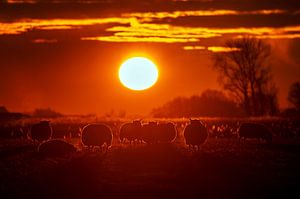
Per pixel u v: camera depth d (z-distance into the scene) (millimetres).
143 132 157250
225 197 90438
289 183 100438
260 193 92938
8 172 110000
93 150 140625
